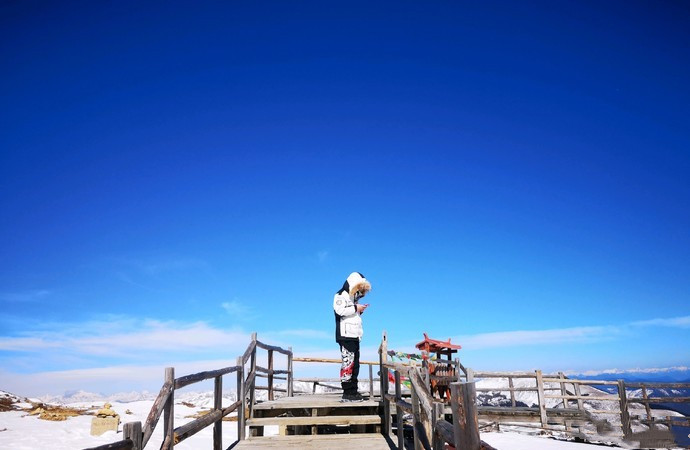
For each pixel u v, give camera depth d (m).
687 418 12.62
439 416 4.18
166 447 4.38
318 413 8.00
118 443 3.59
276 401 8.46
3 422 12.54
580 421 13.71
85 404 18.92
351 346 8.02
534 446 11.90
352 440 7.04
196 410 17.61
